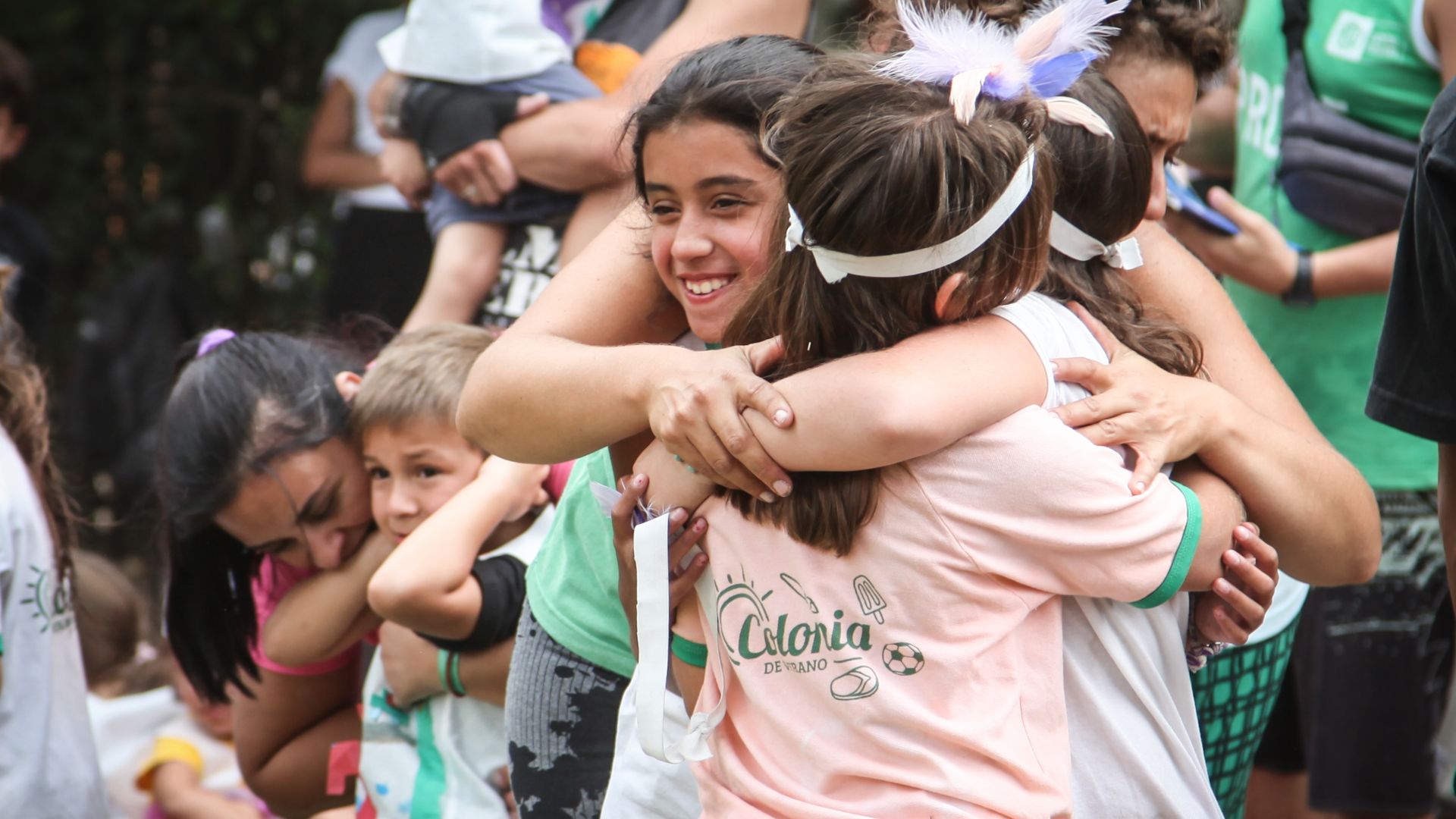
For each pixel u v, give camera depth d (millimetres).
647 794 5246
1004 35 4715
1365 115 8117
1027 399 4328
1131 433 4500
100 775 7871
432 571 6219
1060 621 4414
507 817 6582
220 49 17094
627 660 5781
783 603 4383
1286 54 8375
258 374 6812
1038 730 4312
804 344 4363
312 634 6914
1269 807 8594
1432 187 5184
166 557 7172
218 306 16938
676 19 8781
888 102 4145
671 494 4656
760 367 4445
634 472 4832
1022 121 4281
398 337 7020
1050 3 5043
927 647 4242
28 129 15391
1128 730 4469
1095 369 4574
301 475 6699
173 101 17156
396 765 6828
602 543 5695
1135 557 4270
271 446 6668
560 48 8594
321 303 16766
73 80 16969
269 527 6816
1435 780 8336
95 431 14977
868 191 4059
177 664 8211
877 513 4262
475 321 8820
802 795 4348
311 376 6863
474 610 6367
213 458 6695
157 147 17188
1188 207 7910
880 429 4086
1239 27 8766
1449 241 5164
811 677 4348
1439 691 8242
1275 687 6227
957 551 4215
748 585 4445
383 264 10289
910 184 4035
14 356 7793
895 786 4250
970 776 4203
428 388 6578
